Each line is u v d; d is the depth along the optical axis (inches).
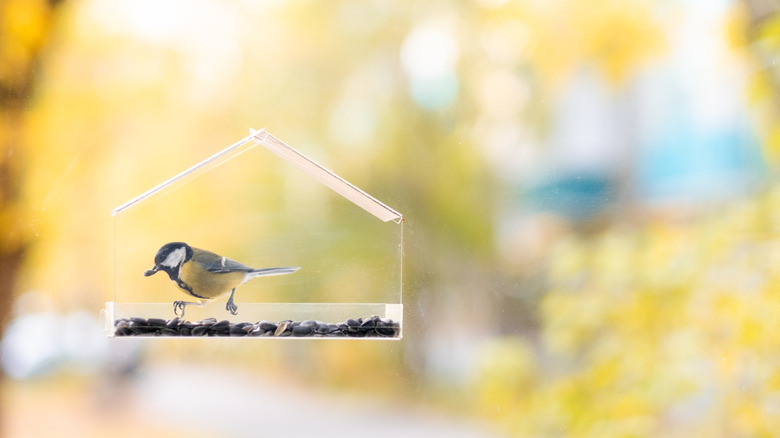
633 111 117.9
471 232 118.0
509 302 116.7
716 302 113.2
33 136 111.7
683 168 115.9
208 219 102.7
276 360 114.1
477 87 120.4
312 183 106.2
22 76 111.4
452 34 121.0
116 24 115.0
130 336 93.8
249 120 118.1
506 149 119.5
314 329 94.6
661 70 117.4
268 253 99.7
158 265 94.0
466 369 115.4
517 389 115.3
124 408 112.3
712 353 112.9
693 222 115.0
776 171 113.1
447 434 114.8
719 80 115.4
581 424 114.3
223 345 113.8
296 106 119.0
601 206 117.6
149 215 95.1
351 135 119.9
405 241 117.4
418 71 121.0
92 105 113.8
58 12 112.7
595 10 119.0
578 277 116.4
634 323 114.7
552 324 116.1
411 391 114.5
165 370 113.0
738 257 113.1
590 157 118.6
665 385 113.3
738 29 114.7
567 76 119.5
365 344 114.5
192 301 94.2
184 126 116.3
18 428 110.4
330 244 97.5
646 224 116.8
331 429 114.2
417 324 115.6
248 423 113.6
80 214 112.5
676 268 114.6
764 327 111.5
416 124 120.2
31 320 111.0
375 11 121.3
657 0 117.6
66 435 111.1
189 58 117.2
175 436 113.0
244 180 107.0
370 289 96.8
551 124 119.2
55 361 111.3
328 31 120.0
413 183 119.2
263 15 119.0
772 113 113.3
